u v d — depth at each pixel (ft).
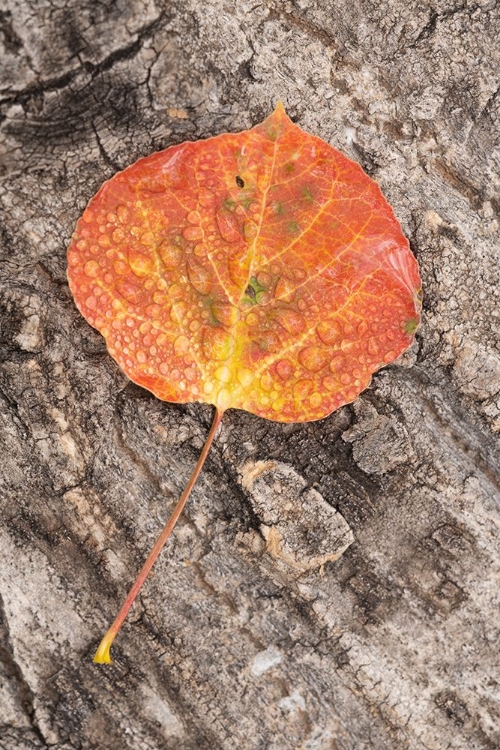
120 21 0.92
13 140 0.93
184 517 0.97
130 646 0.97
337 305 0.95
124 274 0.93
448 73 0.97
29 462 0.96
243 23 0.95
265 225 0.94
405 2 0.96
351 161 0.94
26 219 0.95
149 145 0.95
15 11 0.91
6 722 0.95
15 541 0.96
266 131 0.93
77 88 0.92
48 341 0.96
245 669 0.97
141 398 0.97
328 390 0.95
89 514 0.97
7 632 0.96
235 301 0.94
